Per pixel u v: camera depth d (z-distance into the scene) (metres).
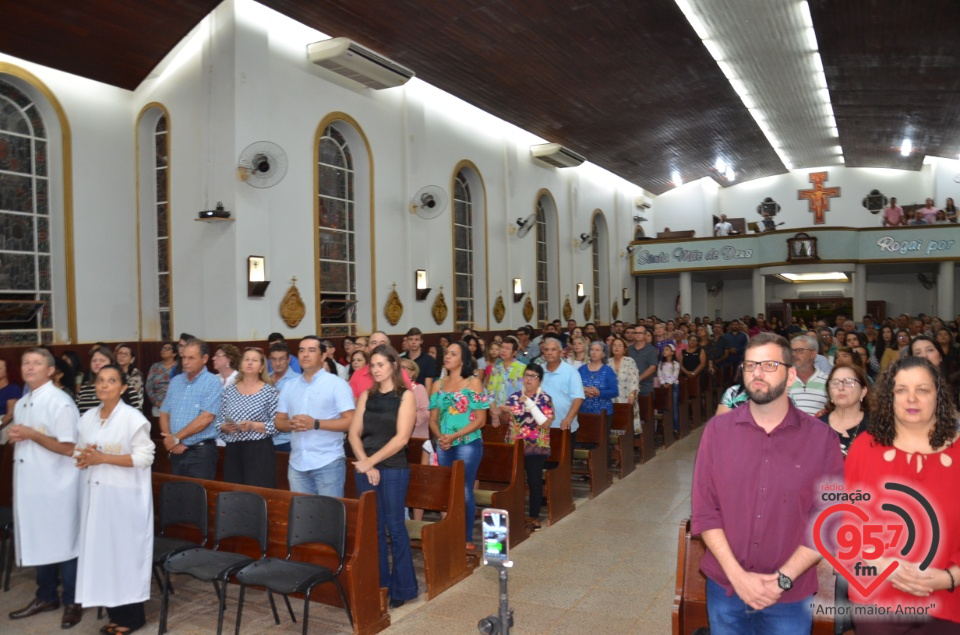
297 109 9.98
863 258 19.08
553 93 13.76
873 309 22.56
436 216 12.52
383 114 11.70
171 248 9.48
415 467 5.24
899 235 18.86
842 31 12.27
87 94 9.20
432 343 12.65
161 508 4.86
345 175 11.16
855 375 3.84
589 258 19.47
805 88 15.80
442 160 13.14
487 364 8.77
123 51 8.99
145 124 9.73
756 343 2.50
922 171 22.27
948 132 18.31
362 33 10.21
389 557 5.64
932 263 19.44
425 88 12.71
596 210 19.97
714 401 13.12
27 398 4.57
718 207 24.38
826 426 2.53
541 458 6.29
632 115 15.90
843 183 22.92
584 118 15.55
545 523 6.40
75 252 8.95
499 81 12.71
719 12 11.48
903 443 2.51
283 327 9.70
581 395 6.71
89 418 4.32
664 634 4.11
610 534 6.02
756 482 2.51
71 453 4.45
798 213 23.47
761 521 2.49
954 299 21.30
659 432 10.17
